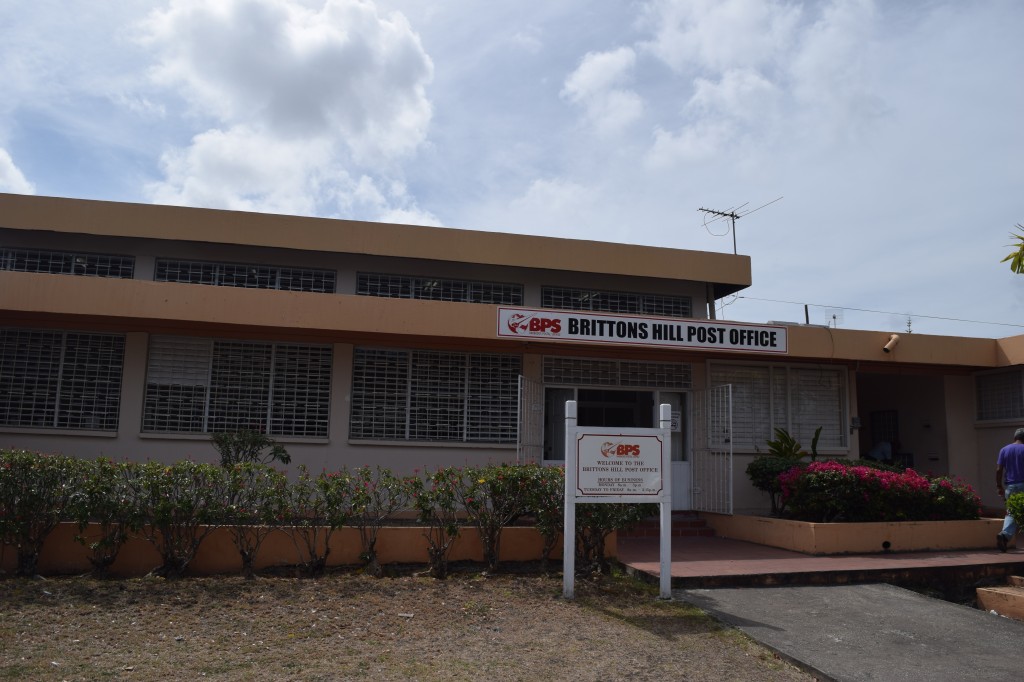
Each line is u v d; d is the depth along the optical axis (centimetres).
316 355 1340
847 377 1574
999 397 1617
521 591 884
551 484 962
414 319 1256
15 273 1163
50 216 1323
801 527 1167
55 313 1176
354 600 820
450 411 1373
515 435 1393
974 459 1652
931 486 1270
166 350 1302
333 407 1326
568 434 887
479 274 1494
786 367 1545
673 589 937
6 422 1252
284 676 610
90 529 898
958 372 1655
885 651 732
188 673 608
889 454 1736
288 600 809
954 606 898
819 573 989
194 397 1299
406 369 1367
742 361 1521
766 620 817
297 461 1302
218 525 906
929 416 1695
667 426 914
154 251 1388
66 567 891
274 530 929
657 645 726
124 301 1182
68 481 870
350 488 937
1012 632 805
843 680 651
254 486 902
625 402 1496
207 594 814
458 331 1270
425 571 941
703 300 1595
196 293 1198
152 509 864
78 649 648
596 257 1485
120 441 1266
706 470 1464
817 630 789
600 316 1327
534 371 1412
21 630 684
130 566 898
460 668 646
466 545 998
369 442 1330
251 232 1364
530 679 630
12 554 885
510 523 1020
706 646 730
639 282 1568
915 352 1503
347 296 1240
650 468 902
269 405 1313
